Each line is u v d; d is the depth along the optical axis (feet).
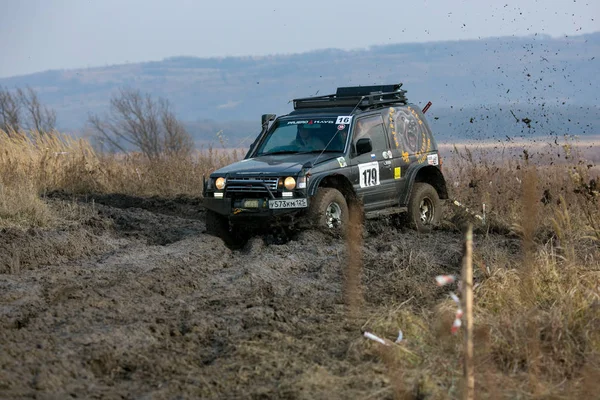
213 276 56.18
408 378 35.63
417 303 49.03
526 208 48.47
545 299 46.34
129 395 34.65
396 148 78.33
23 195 80.07
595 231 63.46
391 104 81.61
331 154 72.38
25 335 41.06
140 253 63.93
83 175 115.24
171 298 50.19
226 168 71.36
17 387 33.96
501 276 49.49
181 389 35.06
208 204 69.92
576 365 37.68
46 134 128.47
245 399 34.04
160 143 331.77
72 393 34.19
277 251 63.93
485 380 35.53
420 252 61.31
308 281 54.65
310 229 68.33
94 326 43.29
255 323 44.39
